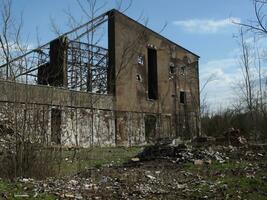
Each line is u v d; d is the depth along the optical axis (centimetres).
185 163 1471
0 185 965
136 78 3809
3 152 1121
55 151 1177
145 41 3972
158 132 3962
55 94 2528
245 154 1634
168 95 4203
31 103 1251
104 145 3212
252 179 1106
